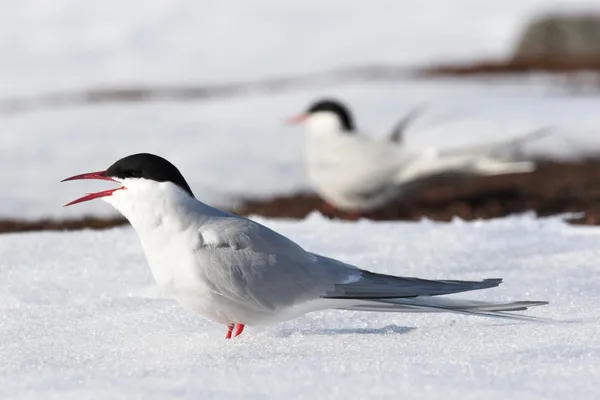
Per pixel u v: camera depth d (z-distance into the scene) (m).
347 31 52.78
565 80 31.75
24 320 6.55
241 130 22.33
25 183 17.12
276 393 4.72
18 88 34.94
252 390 4.77
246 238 5.96
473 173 14.59
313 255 6.11
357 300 5.89
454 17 56.88
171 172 6.07
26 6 57.06
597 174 17.62
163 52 45.78
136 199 6.02
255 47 47.62
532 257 8.12
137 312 6.73
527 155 19.83
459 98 26.53
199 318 6.57
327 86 30.50
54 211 15.39
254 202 16.25
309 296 5.93
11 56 43.94
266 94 29.44
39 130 22.38
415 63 41.62
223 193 17.05
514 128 21.98
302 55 45.41
